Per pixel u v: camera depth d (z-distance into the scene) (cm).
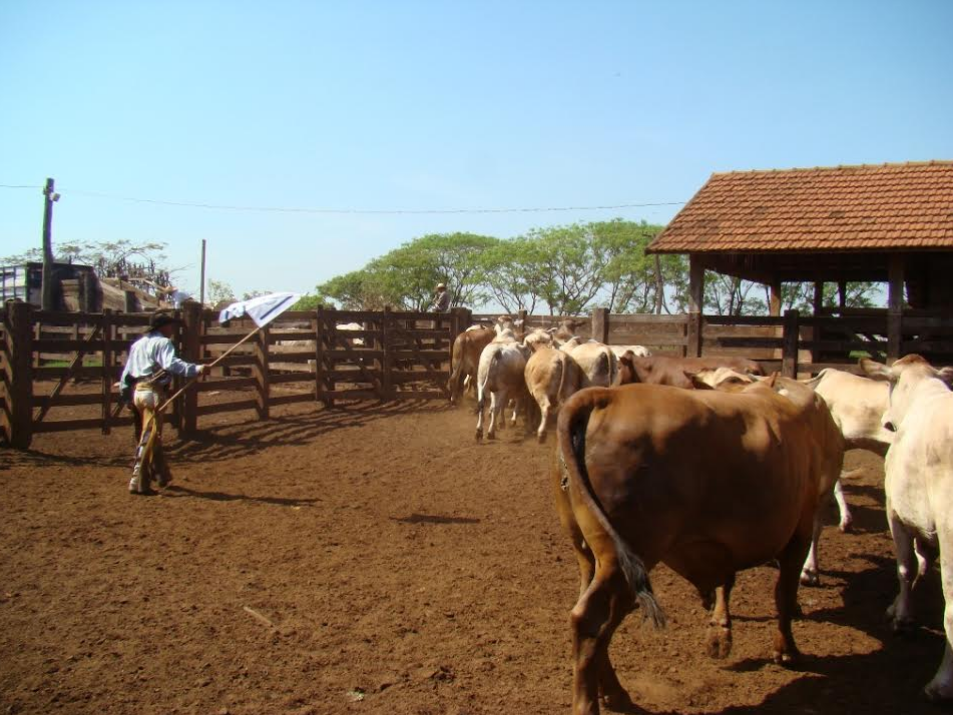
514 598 614
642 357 1118
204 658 495
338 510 867
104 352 1232
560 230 5084
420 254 5553
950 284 1870
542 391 1297
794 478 465
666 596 640
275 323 2075
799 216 1622
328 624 554
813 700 466
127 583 624
